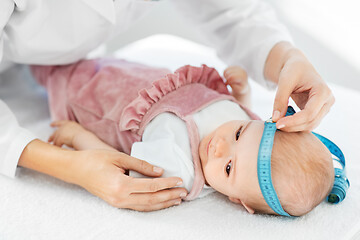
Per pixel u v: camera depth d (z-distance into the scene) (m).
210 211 0.85
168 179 0.83
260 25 1.19
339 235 0.76
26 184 0.93
